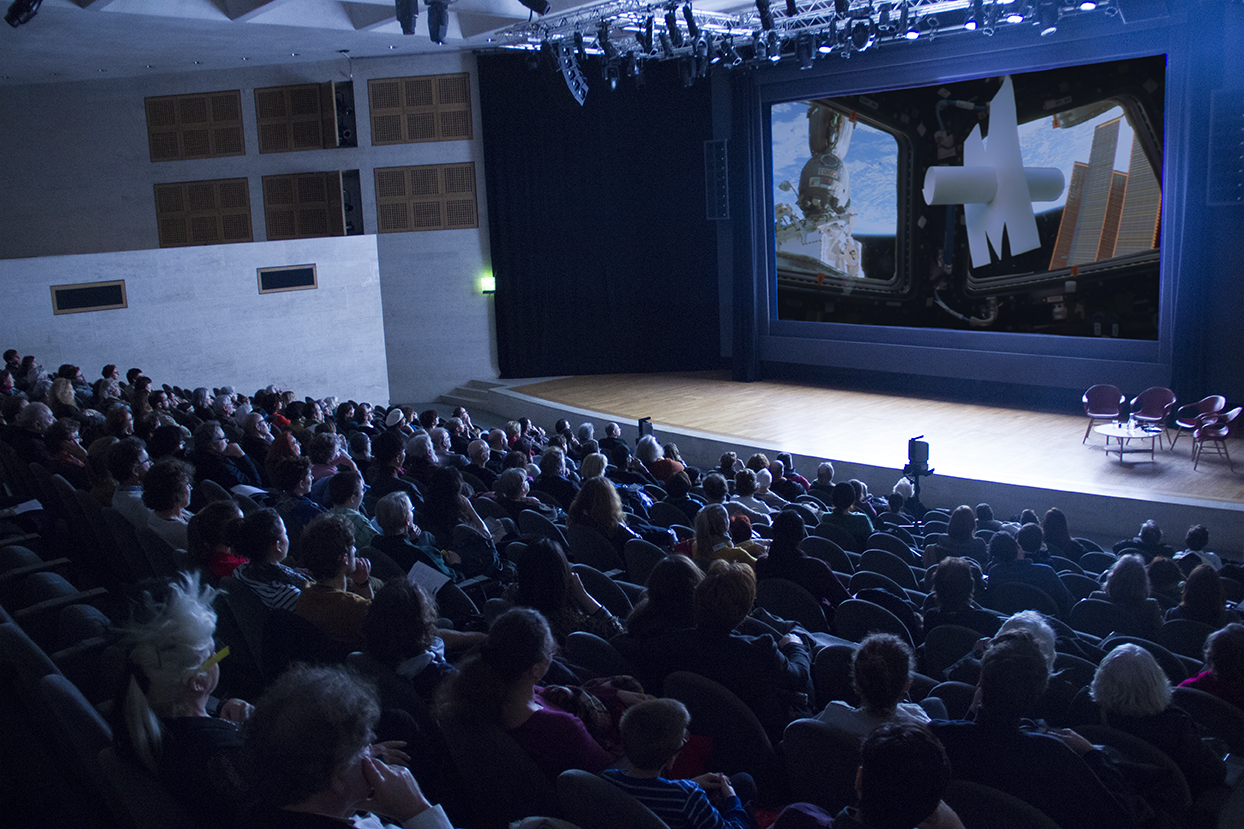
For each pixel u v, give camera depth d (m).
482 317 18.66
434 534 5.36
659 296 18.62
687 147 17.97
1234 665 3.58
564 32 13.77
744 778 2.89
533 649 2.52
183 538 4.38
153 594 2.37
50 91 16.45
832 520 7.07
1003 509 10.65
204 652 2.21
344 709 1.75
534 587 3.63
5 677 2.88
